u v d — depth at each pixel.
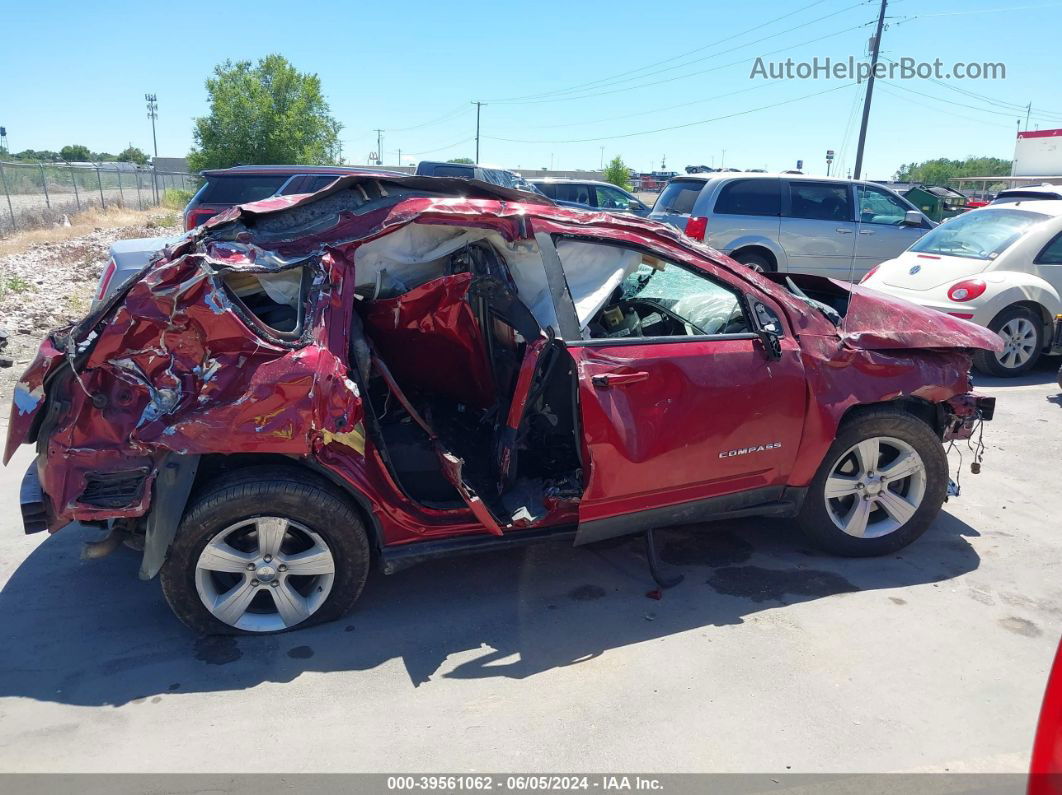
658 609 3.67
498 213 3.49
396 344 3.86
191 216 10.48
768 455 3.79
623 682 3.12
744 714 2.94
